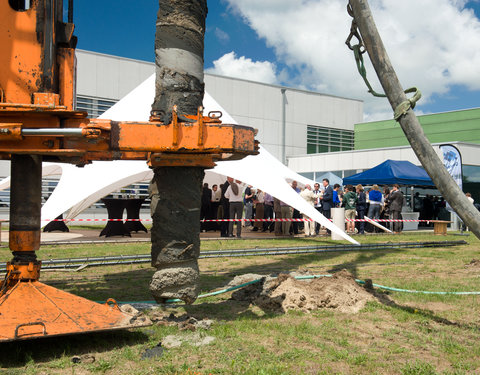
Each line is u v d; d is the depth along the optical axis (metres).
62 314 3.34
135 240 12.09
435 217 23.05
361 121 40.31
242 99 33.38
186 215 4.16
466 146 24.72
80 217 23.16
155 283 4.19
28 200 3.58
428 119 39.38
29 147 3.32
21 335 3.00
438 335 3.92
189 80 4.29
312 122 37.00
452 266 8.52
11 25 3.30
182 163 4.06
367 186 23.22
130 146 3.57
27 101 3.32
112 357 3.20
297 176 16.28
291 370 3.03
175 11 4.30
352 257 9.73
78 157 4.18
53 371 2.92
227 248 10.95
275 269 7.74
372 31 4.03
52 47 3.33
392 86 4.04
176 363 3.11
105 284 6.17
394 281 6.64
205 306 4.91
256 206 18.02
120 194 23.92
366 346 3.61
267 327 4.04
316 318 4.44
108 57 26.83
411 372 3.02
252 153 3.87
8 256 8.63
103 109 26.62
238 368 3.02
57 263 7.55
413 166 20.31
